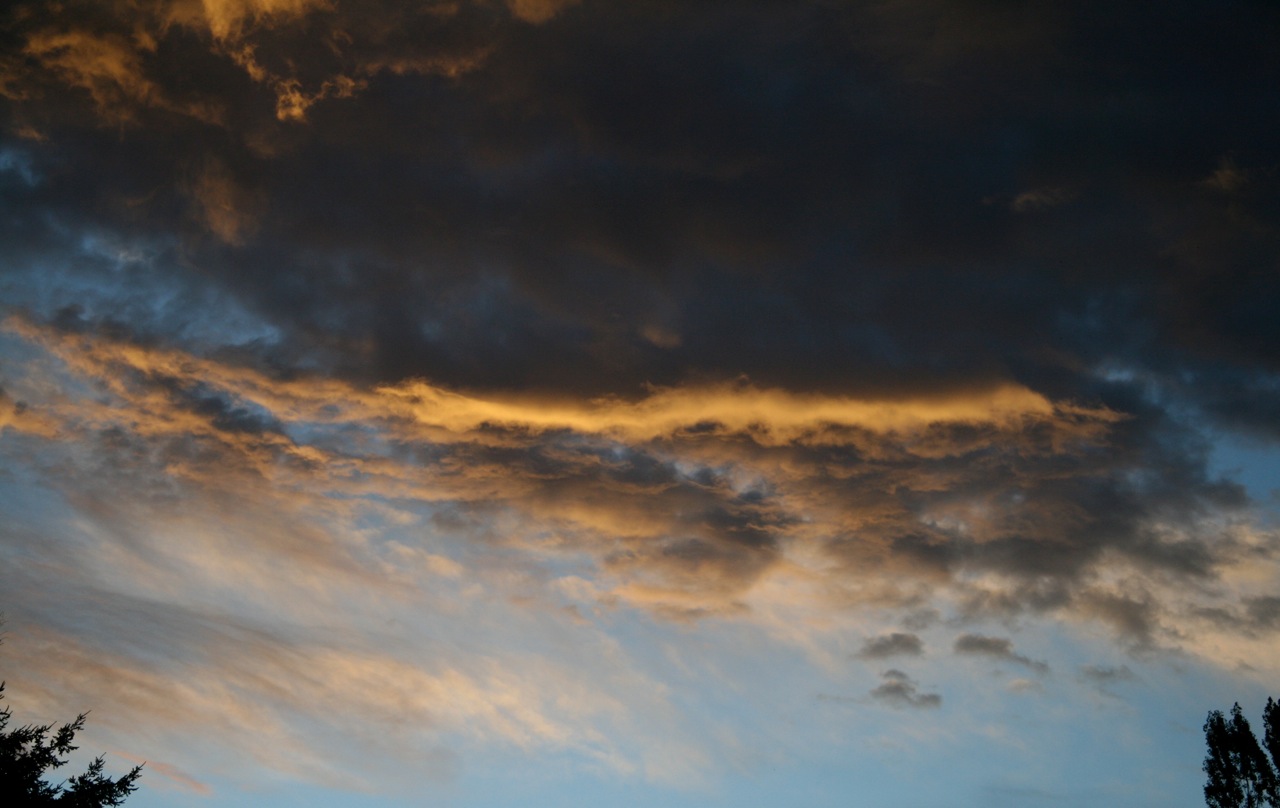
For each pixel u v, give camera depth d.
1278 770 34.03
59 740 27.14
